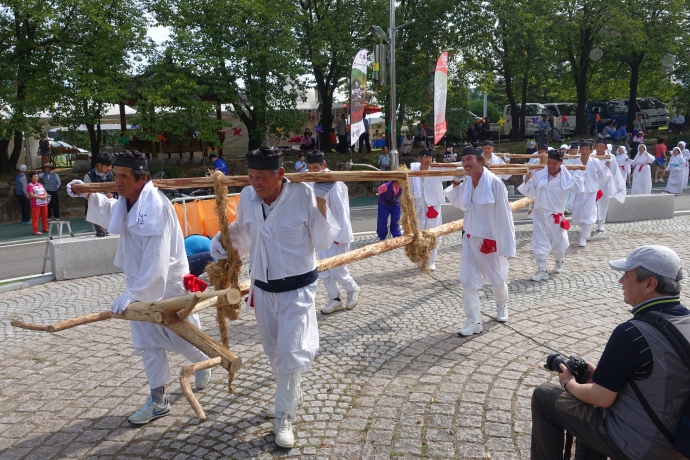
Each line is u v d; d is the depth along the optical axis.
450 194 5.88
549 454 3.03
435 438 3.81
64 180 20.59
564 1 24.20
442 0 20.56
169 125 18.81
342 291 7.62
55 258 8.69
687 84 29.09
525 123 28.81
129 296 3.70
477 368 4.90
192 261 7.06
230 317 4.17
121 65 18.94
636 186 18.11
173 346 4.19
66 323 3.50
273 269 3.71
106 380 4.95
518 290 7.38
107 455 3.75
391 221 10.27
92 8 17.59
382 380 4.73
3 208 17.56
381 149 26.23
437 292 7.41
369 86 21.77
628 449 2.58
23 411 4.41
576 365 2.95
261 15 19.52
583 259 9.10
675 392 2.49
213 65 19.03
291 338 3.70
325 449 3.73
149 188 3.86
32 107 17.84
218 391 4.65
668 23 25.58
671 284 2.58
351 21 22.02
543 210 7.83
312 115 27.17
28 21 17.89
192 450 3.77
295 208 3.70
